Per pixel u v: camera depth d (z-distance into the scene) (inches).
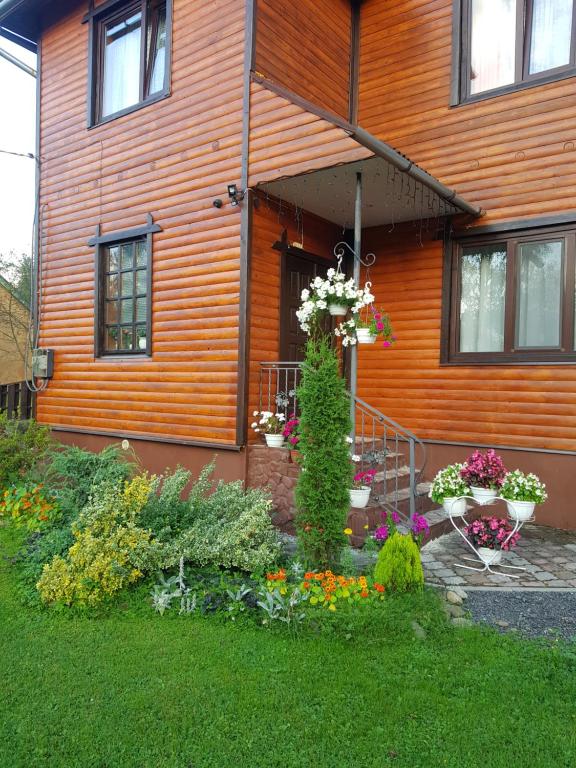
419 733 90.9
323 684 104.0
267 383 239.6
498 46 245.8
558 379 223.1
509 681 105.3
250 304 231.6
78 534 147.4
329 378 149.7
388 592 136.4
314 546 147.9
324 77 266.8
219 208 240.8
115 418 288.4
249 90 228.2
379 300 274.4
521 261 237.1
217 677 105.9
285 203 247.4
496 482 169.0
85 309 307.7
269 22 237.5
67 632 124.1
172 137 261.9
